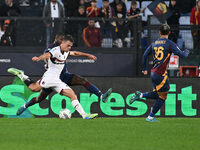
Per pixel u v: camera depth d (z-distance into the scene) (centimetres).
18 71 3266
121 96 4009
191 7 5634
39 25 4716
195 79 4050
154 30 4688
